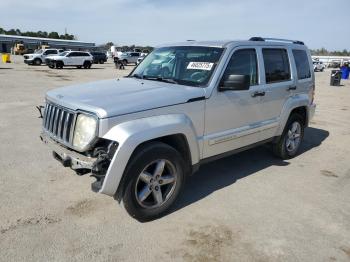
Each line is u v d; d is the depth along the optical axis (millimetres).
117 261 3027
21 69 28391
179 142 3854
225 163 5637
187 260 3080
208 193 4449
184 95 3814
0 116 8602
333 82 23188
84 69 33062
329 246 3365
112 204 4031
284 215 3945
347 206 4246
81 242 3275
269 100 5039
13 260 2979
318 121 9734
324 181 5031
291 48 5633
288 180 5008
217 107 4172
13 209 3844
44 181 4613
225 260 3098
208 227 3621
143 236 3414
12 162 5281
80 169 3488
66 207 3930
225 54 4312
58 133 3691
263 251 3246
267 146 6570
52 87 15570
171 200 3826
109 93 3828
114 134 3244
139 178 3473
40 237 3328
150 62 5070
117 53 46500
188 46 4754
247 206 4129
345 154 6445
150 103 3529
